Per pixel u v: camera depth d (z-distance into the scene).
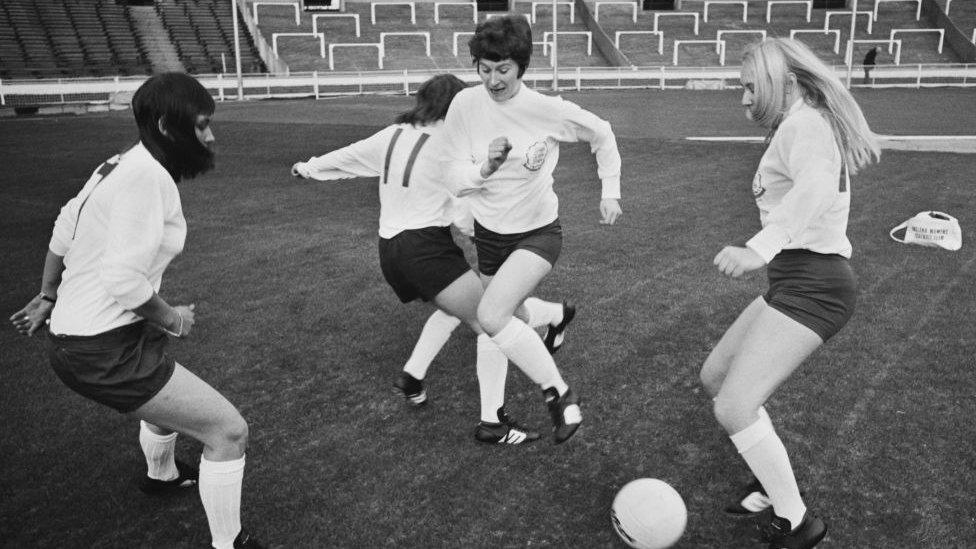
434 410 3.98
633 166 11.46
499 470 3.39
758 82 2.73
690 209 8.64
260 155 12.80
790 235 2.53
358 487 3.28
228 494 2.67
